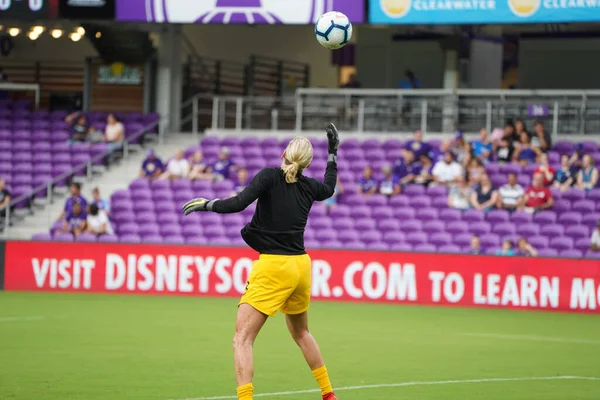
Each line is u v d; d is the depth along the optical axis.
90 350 15.20
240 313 9.16
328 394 9.59
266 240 9.20
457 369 13.71
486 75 35.59
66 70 39.25
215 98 33.91
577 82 37.38
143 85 34.72
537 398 11.16
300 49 40.22
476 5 28.12
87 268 26.66
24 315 20.64
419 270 25.03
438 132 32.69
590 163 27.61
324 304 24.83
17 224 30.41
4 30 32.84
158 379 12.27
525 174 28.50
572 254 25.92
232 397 10.87
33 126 33.50
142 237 28.95
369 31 39.16
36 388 11.41
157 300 24.86
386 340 17.38
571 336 18.44
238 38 40.50
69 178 31.66
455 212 27.50
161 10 29.64
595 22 27.66
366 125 33.56
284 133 32.88
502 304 24.44
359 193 28.89
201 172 30.31
